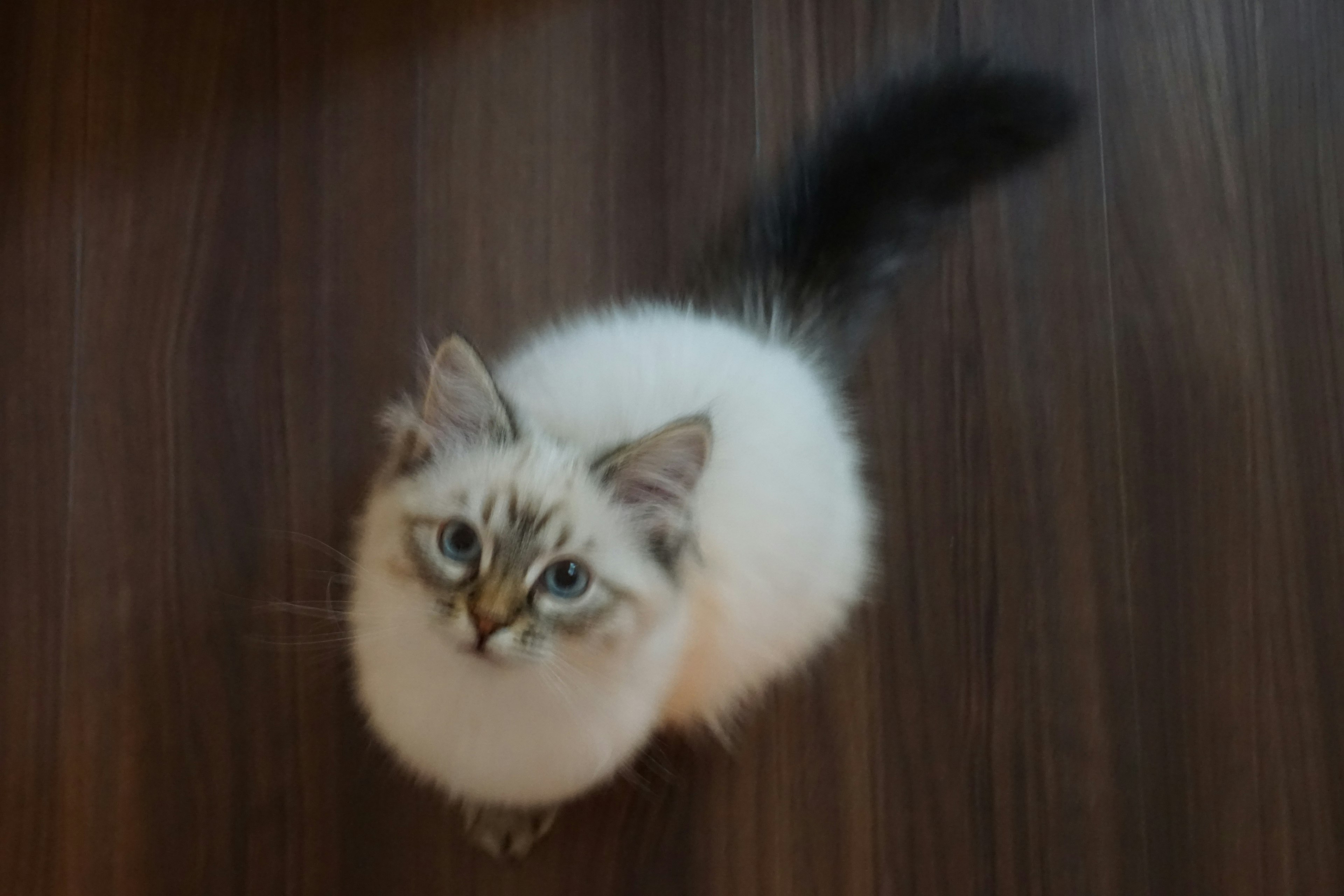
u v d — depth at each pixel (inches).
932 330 49.6
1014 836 46.2
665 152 50.2
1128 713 47.4
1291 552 48.9
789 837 45.4
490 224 49.2
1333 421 50.0
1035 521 48.7
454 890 44.0
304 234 48.3
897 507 48.4
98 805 43.5
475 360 31.3
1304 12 52.1
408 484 32.3
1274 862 46.6
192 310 47.2
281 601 45.6
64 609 44.7
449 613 30.4
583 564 30.8
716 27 51.1
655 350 38.4
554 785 36.5
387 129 49.3
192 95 48.8
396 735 36.4
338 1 50.1
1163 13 52.0
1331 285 50.9
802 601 39.1
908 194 48.4
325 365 47.5
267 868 43.7
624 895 44.4
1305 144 51.7
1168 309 50.4
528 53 50.3
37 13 48.8
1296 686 47.9
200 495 46.1
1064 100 48.7
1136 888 46.1
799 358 44.3
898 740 46.5
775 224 47.3
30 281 46.9
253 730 44.5
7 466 45.5
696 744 45.4
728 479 35.6
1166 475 49.3
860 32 51.5
